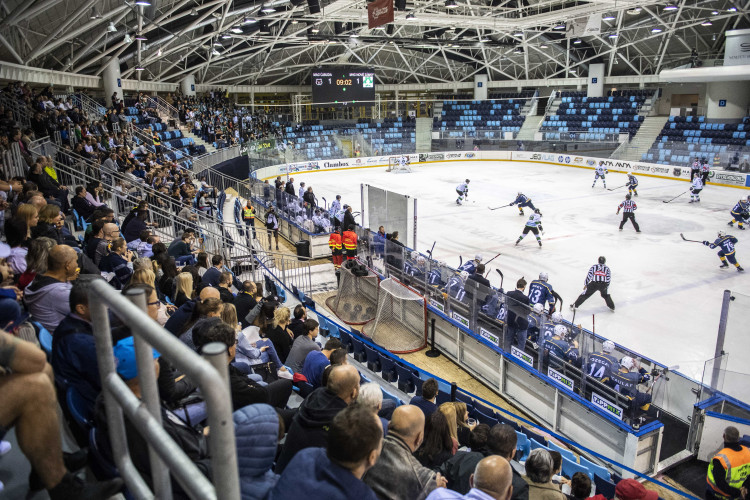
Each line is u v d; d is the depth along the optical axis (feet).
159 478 6.08
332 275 56.95
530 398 33.30
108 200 49.88
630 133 143.33
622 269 56.80
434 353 40.22
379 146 142.82
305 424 11.51
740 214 70.33
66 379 9.94
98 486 7.57
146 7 80.28
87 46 82.33
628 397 27.20
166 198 52.01
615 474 25.63
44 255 15.94
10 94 65.98
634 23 129.49
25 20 67.05
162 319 20.01
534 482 14.73
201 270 37.04
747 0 112.37
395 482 10.05
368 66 158.61
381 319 42.57
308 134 145.69
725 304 29.68
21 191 32.99
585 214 81.61
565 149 138.21
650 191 100.17
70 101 85.76
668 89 155.43
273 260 58.59
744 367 30.66
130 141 80.64
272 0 89.71
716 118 128.77
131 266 25.94
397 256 47.16
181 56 123.03
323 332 38.22
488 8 110.42
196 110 126.72
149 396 5.96
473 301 36.55
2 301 11.18
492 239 68.95
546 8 127.13
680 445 29.78
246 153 118.11
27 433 7.33
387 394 25.80
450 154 146.82
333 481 7.15
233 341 13.37
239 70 156.35
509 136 145.89
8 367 7.22
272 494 7.34
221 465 4.59
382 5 65.92
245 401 13.82
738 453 21.21
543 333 31.58
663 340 41.29
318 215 66.95
